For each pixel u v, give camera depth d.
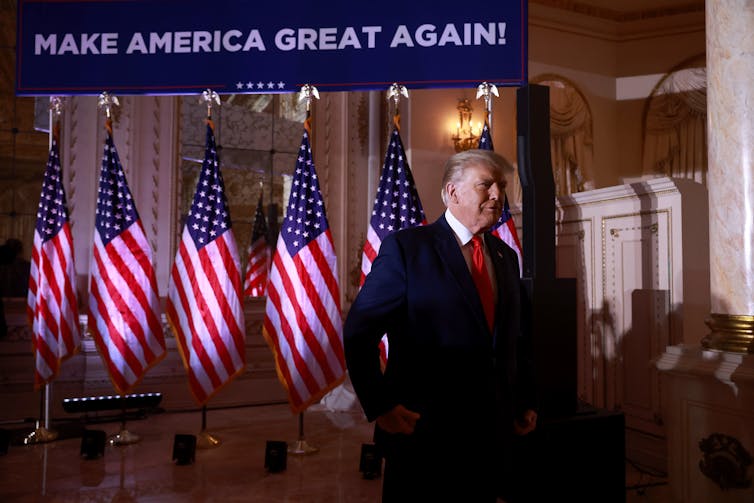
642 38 8.89
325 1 4.22
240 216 6.99
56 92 4.29
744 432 3.14
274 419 5.82
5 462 4.35
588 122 8.75
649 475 4.02
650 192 4.19
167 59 4.28
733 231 3.34
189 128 6.82
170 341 6.36
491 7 4.14
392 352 2.00
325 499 3.64
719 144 3.41
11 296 6.00
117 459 4.45
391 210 4.70
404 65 4.17
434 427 1.87
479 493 1.88
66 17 4.30
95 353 6.12
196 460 4.43
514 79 4.11
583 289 4.83
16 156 6.15
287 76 4.24
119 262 4.71
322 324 4.42
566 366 3.28
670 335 4.03
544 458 3.12
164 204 6.53
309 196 4.56
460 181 2.03
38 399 5.94
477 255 2.04
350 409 6.10
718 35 3.42
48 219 4.92
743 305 3.31
